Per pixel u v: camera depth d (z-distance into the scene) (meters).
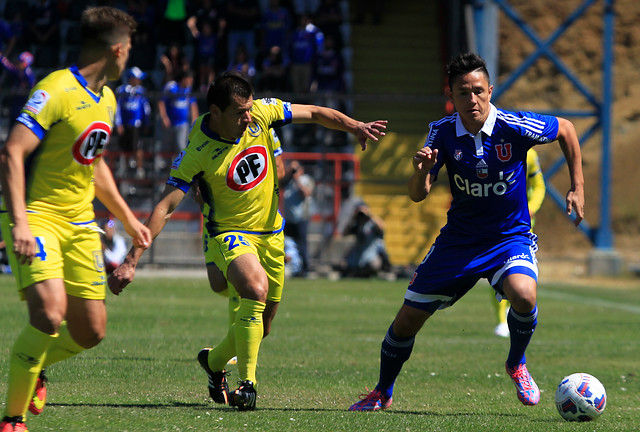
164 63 71.62
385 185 72.69
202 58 74.06
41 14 76.75
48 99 15.12
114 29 15.77
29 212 15.56
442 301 19.66
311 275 67.25
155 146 66.44
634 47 112.12
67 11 79.56
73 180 15.85
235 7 77.88
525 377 20.28
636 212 96.38
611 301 55.53
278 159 20.83
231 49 80.25
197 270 67.44
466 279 19.52
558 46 113.50
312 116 20.62
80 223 16.08
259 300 19.03
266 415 17.91
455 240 19.67
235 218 20.11
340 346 32.12
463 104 18.98
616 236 94.88
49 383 21.62
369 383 23.70
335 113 20.56
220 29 74.81
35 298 14.91
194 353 28.55
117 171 66.00
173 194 19.58
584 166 100.88
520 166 19.53
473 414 19.08
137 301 46.88
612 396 22.61
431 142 19.75
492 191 19.41
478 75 18.91
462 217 19.78
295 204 66.00
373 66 84.50
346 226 68.81
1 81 72.56
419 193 19.20
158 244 67.19
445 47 85.44
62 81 15.41
